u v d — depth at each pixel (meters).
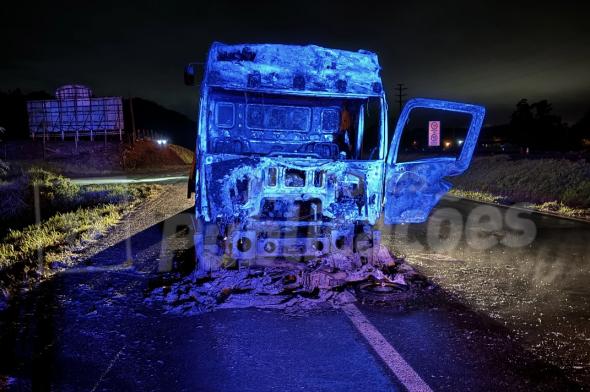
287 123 7.88
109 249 8.05
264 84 6.30
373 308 5.24
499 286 6.16
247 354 4.04
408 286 6.07
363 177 6.30
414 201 6.48
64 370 3.71
